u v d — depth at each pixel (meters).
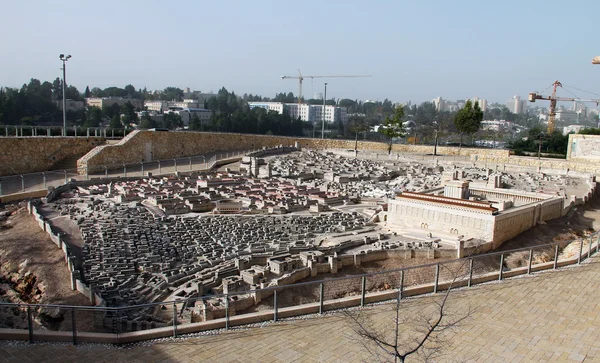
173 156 98.12
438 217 57.88
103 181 70.50
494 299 27.41
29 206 53.47
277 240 49.75
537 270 33.12
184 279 39.41
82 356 19.39
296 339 21.80
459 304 26.56
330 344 21.41
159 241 46.75
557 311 25.77
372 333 21.16
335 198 69.50
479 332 23.09
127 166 85.38
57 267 40.16
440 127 151.12
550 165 106.56
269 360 19.83
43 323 29.48
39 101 153.25
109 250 43.06
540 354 21.12
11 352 19.34
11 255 41.78
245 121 186.88
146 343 20.88
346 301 25.92
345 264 45.22
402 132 131.25
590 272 32.66
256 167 85.75
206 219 55.66
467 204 56.84
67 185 65.44
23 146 74.31
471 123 128.25
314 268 42.53
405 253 48.91
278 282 38.59
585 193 78.25
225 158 99.06
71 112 166.00
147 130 91.62
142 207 57.69
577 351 21.44
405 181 85.50
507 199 69.56
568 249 48.59
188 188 70.06
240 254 45.19
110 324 28.16
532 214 61.53
